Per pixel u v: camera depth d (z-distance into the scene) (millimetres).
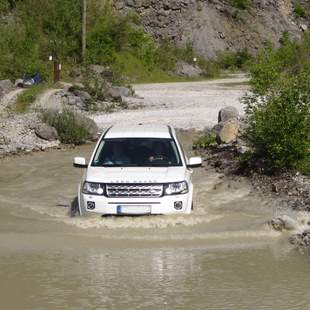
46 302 9633
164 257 11844
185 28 106188
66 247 12547
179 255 11953
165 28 104438
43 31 78125
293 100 19375
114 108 41812
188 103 43688
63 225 14344
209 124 32219
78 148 27891
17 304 9570
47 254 12070
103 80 48000
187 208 14602
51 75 60469
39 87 49031
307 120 19203
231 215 15180
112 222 14102
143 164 15375
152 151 15680
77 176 21406
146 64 84812
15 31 72188
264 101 21016
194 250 12273
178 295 9891
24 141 28312
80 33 78375
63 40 76000
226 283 10414
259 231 13578
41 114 31906
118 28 83312
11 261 11633
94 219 14281
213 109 39219
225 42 111312
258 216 15125
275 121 19219
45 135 28688
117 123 34031
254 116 20531
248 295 9875
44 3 79125
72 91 43875
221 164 21719
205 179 20016
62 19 78375
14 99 43094
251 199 17234
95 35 79562
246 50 109375
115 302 9617
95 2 84062
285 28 123125
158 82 77562
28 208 16688
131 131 16469
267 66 21562
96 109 40969
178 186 14430
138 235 13281
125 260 11672
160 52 89750
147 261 11609
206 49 106625
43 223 14648
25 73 57250
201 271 11008
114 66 77438
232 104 42031
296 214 15133
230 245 12602
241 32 114188
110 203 14250
